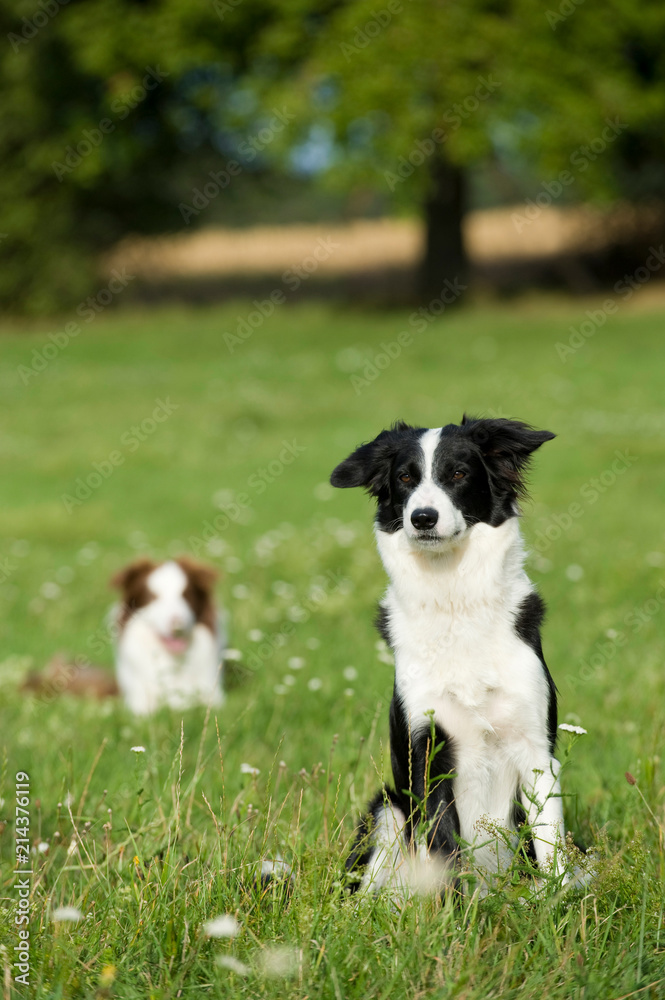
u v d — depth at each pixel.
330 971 3.68
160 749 6.50
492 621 4.95
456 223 35.12
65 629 10.77
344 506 15.50
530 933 3.94
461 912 4.15
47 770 6.25
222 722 7.02
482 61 29.72
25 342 33.12
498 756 5.00
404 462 5.15
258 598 10.84
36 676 8.90
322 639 9.28
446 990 3.60
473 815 4.99
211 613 8.81
